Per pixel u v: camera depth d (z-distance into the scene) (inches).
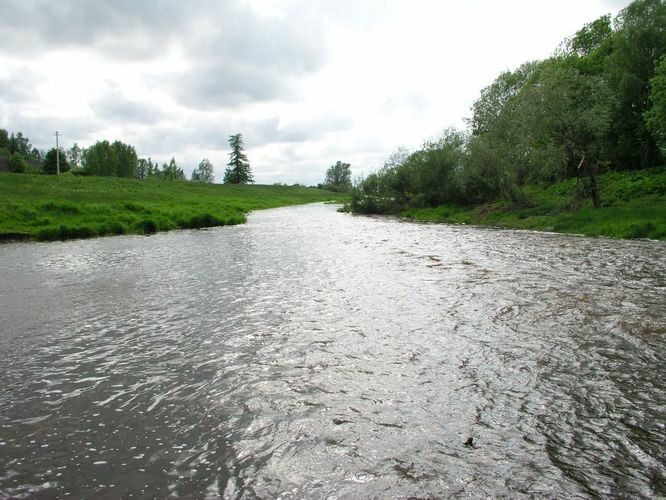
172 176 5728.3
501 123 1563.7
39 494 151.8
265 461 166.9
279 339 300.4
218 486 153.9
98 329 332.5
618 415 193.6
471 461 162.9
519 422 189.2
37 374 251.4
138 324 343.6
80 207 1347.2
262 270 575.5
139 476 160.7
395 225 1385.3
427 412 199.2
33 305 408.8
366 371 244.8
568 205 1225.4
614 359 253.6
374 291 438.0
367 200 2130.9
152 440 183.6
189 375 246.1
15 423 199.3
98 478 160.2
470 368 245.6
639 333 294.5
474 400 209.2
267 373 245.6
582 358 255.8
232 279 517.3
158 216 1424.7
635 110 1567.4
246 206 2691.9
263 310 374.9
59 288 484.7
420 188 1925.4
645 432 180.1
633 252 665.6
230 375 244.4
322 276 525.3
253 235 1101.1
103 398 221.5
